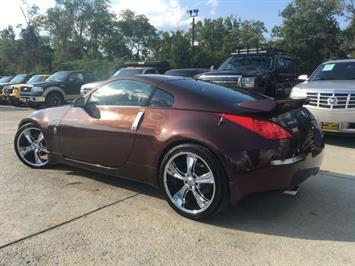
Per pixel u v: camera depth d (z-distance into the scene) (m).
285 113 3.95
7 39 62.41
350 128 7.06
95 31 66.56
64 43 61.69
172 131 3.97
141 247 3.39
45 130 5.33
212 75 10.42
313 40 44.59
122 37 74.44
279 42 45.50
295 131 3.86
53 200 4.44
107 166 4.70
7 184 4.97
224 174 3.72
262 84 10.00
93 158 4.82
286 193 4.68
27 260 3.16
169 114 4.13
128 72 15.46
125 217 4.00
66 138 5.07
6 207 4.22
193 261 3.17
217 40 66.56
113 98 4.72
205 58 38.12
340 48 44.31
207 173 3.82
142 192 4.73
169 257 3.23
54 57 58.88
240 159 3.62
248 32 65.25
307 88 7.46
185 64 37.62
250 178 3.65
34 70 54.22
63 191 4.74
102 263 3.13
